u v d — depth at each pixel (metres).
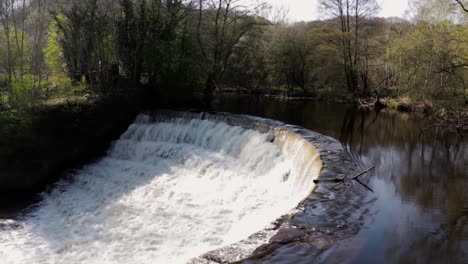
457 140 23.56
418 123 30.25
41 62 29.48
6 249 12.48
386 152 19.06
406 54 37.84
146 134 22.91
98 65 27.17
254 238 7.29
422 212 9.87
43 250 12.42
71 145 21.83
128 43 27.64
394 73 42.34
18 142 19.66
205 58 31.52
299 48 48.12
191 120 21.83
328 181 11.02
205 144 19.98
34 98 21.92
